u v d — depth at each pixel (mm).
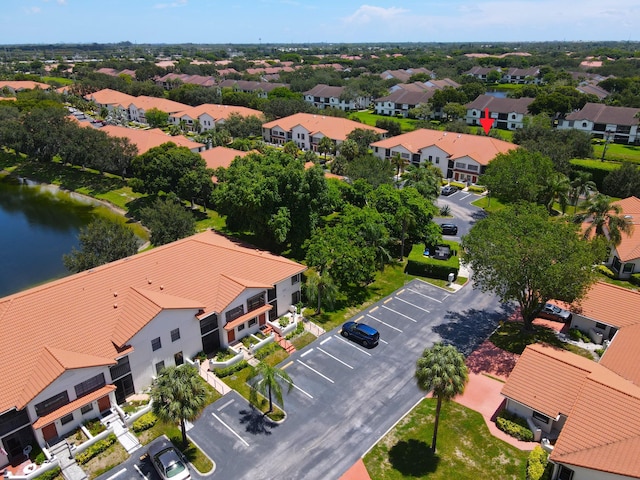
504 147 98625
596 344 46562
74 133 109500
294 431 36531
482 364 43938
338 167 98250
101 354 37531
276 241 57906
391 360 44562
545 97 137875
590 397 33219
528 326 48469
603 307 46625
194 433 36406
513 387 36875
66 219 89188
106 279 43219
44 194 103188
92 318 39844
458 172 97688
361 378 42156
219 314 44438
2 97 167250
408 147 103188
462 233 72562
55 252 75438
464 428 36656
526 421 36438
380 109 172375
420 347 46438
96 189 103062
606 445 30172
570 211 81000
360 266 52594
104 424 36438
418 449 34844
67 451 34562
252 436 36062
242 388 41031
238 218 62156
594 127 134875
